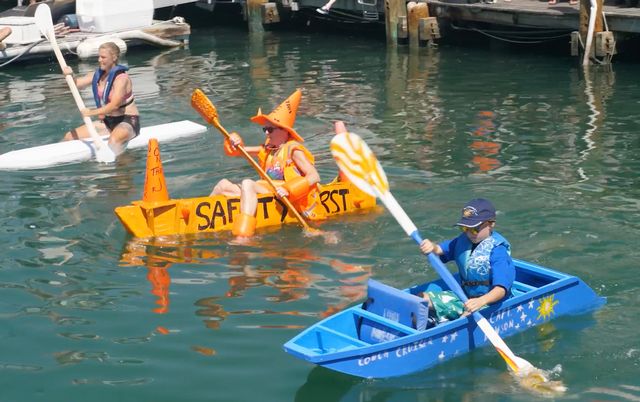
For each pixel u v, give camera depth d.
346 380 7.37
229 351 7.85
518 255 9.77
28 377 7.45
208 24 29.02
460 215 11.01
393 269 9.57
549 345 7.88
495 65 20.83
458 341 7.73
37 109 17.56
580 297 8.57
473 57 21.91
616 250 9.84
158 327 8.30
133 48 24.55
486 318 7.87
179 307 8.71
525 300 8.11
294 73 20.75
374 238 10.49
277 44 24.92
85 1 23.80
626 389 7.14
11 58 21.66
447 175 12.66
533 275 8.73
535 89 18.20
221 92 18.92
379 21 26.09
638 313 8.41
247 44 25.05
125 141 14.28
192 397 7.12
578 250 9.86
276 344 7.96
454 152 13.88
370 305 8.02
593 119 15.67
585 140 14.34
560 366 7.53
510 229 10.50
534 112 16.33
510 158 13.47
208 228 10.80
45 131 15.86
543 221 10.73
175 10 30.75
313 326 7.60
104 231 10.77
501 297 7.78
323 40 25.30
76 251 10.15
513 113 16.31
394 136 14.95
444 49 23.14
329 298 8.88
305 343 7.45
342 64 21.72
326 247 10.24
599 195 11.62
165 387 7.27
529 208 11.17
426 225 10.72
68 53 22.77
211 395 7.14
